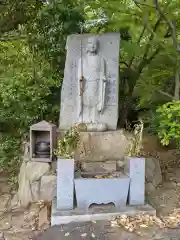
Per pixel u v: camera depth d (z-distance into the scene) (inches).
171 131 169.2
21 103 243.9
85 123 205.3
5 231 146.9
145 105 313.0
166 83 319.6
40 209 165.0
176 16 251.0
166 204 167.5
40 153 181.6
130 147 168.2
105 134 195.8
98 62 209.0
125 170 169.0
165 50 273.4
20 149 243.9
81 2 268.5
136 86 328.2
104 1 255.3
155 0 226.1
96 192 151.6
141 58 323.0
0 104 247.6
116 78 210.8
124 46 290.2
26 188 175.3
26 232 144.9
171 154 276.8
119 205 153.2
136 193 155.6
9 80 252.5
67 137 156.6
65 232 135.7
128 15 274.4
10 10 261.1
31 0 267.0
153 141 310.5
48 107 262.1
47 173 175.9
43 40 275.0
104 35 215.9
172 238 128.1
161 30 285.4
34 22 273.3
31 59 284.4
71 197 150.9
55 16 264.8
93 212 146.4
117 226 137.8
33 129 180.4
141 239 128.0
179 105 169.0
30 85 264.1
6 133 257.9
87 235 132.4
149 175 191.8
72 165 150.7
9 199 191.8
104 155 193.3
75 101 211.3
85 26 292.5
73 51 214.5
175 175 218.4
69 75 213.8
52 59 278.5
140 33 314.7
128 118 317.7
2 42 290.5
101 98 205.9
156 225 139.0
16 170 235.1
